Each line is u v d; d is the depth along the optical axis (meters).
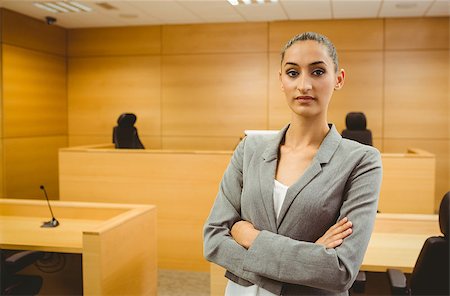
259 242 1.11
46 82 6.66
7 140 5.82
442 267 1.74
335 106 6.50
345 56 6.42
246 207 1.19
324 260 1.05
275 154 1.19
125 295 2.59
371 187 1.12
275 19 6.45
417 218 2.75
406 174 4.37
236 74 6.72
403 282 2.05
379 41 6.35
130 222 2.63
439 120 6.29
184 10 5.91
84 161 4.43
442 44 6.22
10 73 5.88
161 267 4.30
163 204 4.27
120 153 4.35
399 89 6.35
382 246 2.50
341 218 1.11
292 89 1.15
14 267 2.46
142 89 7.02
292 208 1.10
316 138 1.19
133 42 7.00
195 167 4.20
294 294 1.11
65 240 2.65
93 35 7.11
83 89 7.19
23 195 6.14
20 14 6.05
